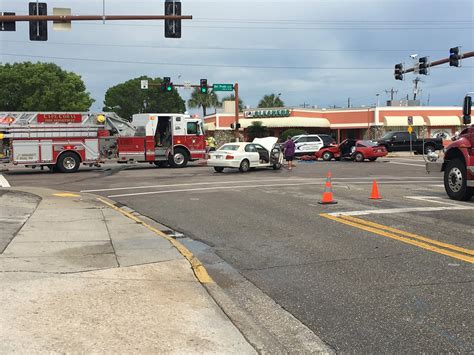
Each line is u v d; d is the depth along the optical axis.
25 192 15.28
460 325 4.57
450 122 60.75
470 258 6.80
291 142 26.08
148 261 6.83
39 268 6.15
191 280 6.02
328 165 29.33
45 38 20.14
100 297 5.12
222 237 8.78
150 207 12.75
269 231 9.12
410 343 4.23
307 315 4.94
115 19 20.31
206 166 30.59
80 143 26.56
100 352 3.81
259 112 62.88
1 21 19.75
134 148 28.08
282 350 4.12
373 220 9.77
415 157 37.78
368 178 20.47
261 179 20.08
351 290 5.64
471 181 11.99
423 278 5.98
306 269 6.55
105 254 7.20
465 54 27.75
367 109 60.97
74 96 67.12
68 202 13.28
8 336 4.00
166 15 20.53
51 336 4.05
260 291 5.73
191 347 4.02
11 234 8.38
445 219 9.73
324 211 11.11
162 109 95.94
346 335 4.43
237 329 4.50
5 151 26.02
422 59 30.94
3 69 66.00
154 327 4.40
